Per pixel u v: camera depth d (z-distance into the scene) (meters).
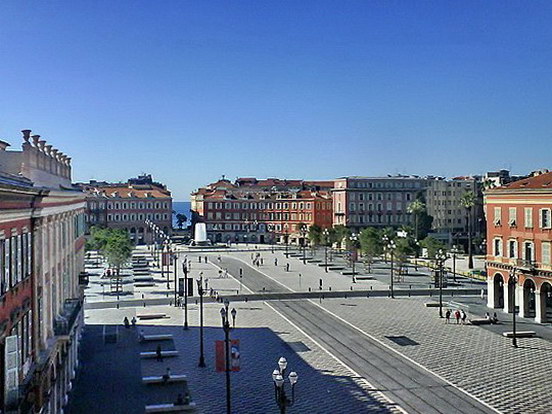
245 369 55.56
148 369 55.88
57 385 42.69
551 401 45.62
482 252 166.50
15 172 38.06
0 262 27.58
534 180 78.50
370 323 75.31
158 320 78.31
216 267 139.62
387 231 141.88
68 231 53.91
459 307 85.19
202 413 44.25
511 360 57.41
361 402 46.00
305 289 104.50
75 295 60.44
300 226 198.75
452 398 46.66
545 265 72.94
